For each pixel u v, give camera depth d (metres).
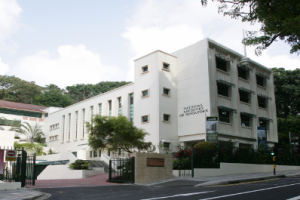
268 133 38.44
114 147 23.22
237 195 10.62
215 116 29.55
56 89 87.62
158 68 31.77
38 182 18.38
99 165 30.58
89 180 20.94
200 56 31.61
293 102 49.38
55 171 28.91
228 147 26.72
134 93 34.19
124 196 11.10
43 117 56.41
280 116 51.19
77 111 46.81
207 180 18.72
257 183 17.33
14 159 13.73
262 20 13.34
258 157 29.81
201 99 30.53
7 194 10.95
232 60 34.59
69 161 33.78
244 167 26.92
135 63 34.94
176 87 33.25
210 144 25.33
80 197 10.89
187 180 18.91
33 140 50.62
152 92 31.92
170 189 14.20
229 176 22.69
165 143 30.73
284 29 13.68
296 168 34.38
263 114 38.38
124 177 18.69
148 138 31.11
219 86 32.38
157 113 30.80
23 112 54.66
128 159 18.78
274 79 49.28
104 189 14.06
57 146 49.56
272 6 12.68
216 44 32.28
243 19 13.76
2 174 13.49
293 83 49.19
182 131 31.67
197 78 31.44
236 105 33.56
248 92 35.97
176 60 34.00
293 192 11.33
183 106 32.19
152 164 19.02
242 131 33.81
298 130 43.34
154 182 18.25
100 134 23.75
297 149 38.94
